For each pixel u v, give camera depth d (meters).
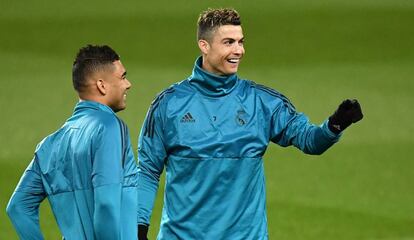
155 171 18.73
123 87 16.14
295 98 49.66
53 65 56.41
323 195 36.25
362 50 58.91
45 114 47.47
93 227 15.62
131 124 45.25
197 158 18.19
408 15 65.31
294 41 60.81
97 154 15.28
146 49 59.31
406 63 56.16
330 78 53.28
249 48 59.56
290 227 32.69
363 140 42.97
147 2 68.62
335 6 67.56
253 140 18.33
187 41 60.66
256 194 18.44
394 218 33.56
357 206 34.88
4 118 46.66
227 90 18.38
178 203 18.50
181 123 18.31
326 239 31.52
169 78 53.34
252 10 66.56
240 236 18.31
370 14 65.56
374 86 51.53
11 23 64.31
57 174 15.82
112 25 63.78
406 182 37.50
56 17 65.44
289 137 18.52
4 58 57.66
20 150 41.78
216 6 67.19
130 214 15.47
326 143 17.64
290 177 38.41
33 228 16.09
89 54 15.91
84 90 15.93
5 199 35.41
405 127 44.59
